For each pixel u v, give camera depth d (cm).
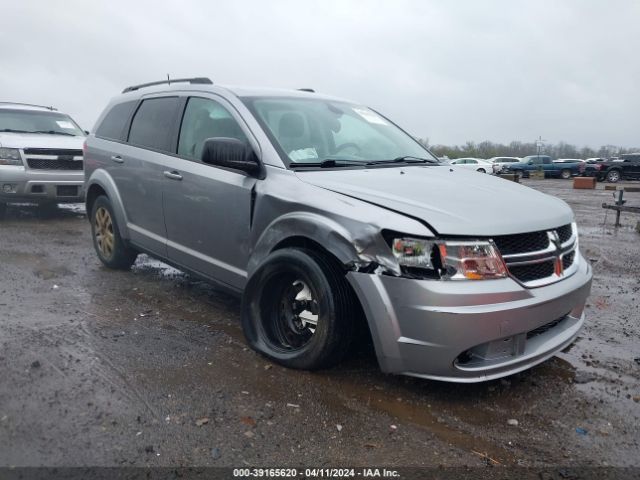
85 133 1106
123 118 562
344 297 327
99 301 486
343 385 334
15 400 302
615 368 380
